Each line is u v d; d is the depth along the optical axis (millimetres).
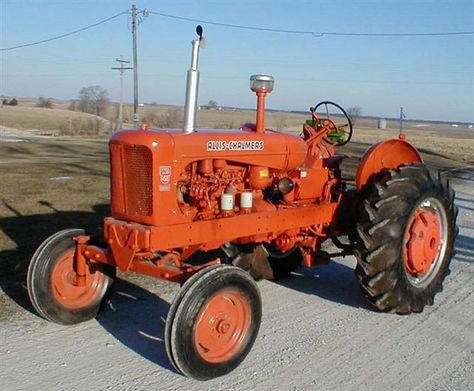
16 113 74750
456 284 6453
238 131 4816
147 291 5578
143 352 4254
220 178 4559
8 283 5562
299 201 5285
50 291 4566
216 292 3805
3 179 12781
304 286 6133
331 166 5777
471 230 9594
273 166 4945
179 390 3721
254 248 5910
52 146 27438
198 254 6906
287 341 4613
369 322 5125
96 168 15914
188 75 4398
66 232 4734
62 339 4426
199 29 4348
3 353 4125
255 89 4883
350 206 5641
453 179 18172
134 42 38594
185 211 4312
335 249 7664
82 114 78062
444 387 3936
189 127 4430
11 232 7516
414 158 5945
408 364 4281
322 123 5840
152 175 4078
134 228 4070
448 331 4992
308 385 3875
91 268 4820
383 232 4973
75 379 3787
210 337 3867
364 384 3928
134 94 39094
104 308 4980
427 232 5395
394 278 5039
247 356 4293
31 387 3652
